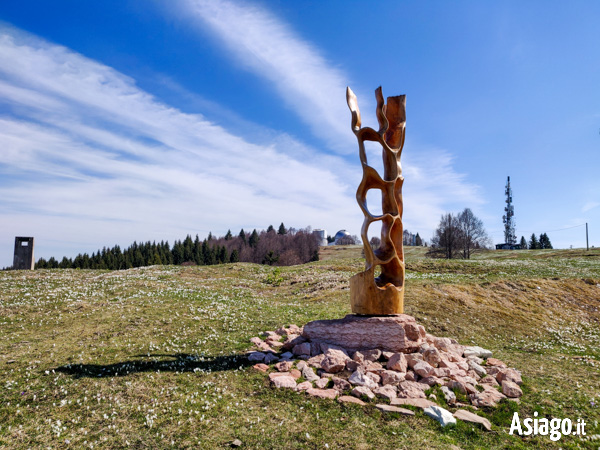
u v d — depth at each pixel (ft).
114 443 23.09
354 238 541.34
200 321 50.62
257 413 27.02
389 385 31.42
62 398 29.04
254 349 40.06
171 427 24.93
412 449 23.16
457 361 38.63
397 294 40.45
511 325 61.36
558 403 32.63
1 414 26.66
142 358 37.04
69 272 107.65
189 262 324.80
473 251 254.88
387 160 42.55
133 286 79.25
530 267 128.98
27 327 48.47
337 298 74.02
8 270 104.99
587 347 55.06
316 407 28.02
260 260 353.51
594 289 90.07
